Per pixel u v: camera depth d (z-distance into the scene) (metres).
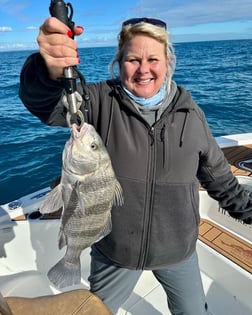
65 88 1.18
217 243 2.65
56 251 2.73
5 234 2.65
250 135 4.31
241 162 3.55
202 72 20.47
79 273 1.50
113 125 1.59
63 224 1.36
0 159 6.55
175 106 1.58
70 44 1.08
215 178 1.85
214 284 2.56
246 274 2.31
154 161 1.58
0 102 12.34
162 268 1.75
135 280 1.87
